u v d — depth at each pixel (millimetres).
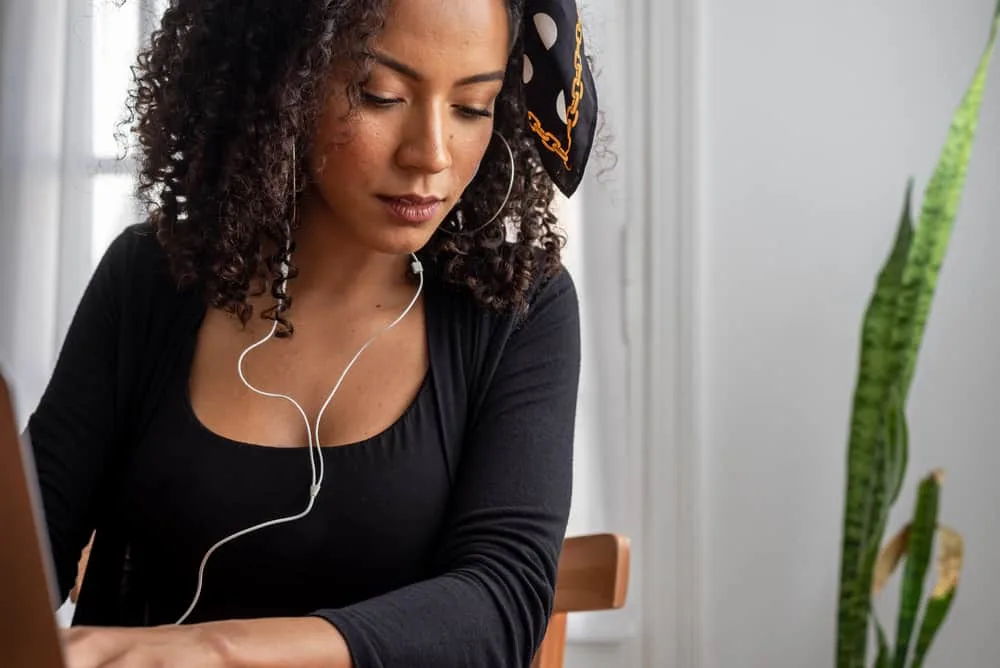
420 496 1194
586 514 2545
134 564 1243
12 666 616
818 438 2527
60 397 1243
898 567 2500
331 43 1073
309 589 1188
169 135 1230
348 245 1229
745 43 2547
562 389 1248
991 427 2475
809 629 2525
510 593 1072
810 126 2531
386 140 1093
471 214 1255
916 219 2506
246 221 1189
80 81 2604
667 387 2551
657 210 2551
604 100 2557
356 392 1225
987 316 2480
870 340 2221
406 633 981
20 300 2615
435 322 1252
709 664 2545
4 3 2613
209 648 897
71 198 2600
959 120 2201
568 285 1306
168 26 1248
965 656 2477
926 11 2504
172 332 1253
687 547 2541
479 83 1101
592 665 2576
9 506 586
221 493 1181
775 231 2539
